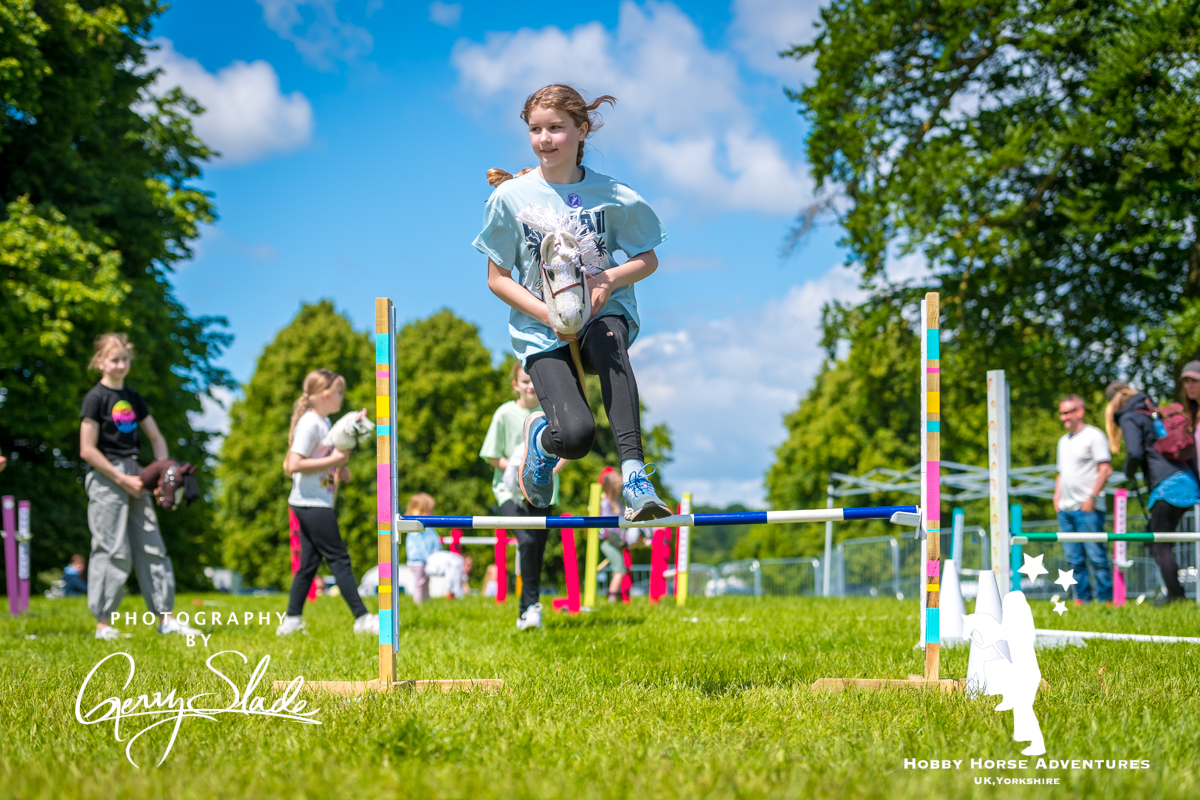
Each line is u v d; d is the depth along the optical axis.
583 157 3.94
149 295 19.05
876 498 34.16
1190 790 2.22
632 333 3.86
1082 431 9.03
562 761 2.48
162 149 21.69
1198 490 8.11
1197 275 15.70
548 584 32.62
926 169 16.33
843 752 2.59
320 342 34.72
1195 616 6.67
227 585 34.84
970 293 17.61
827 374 36.38
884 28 16.89
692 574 20.00
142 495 6.68
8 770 2.41
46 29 16.39
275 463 32.91
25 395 17.16
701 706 3.29
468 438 32.94
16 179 17.66
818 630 6.24
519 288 3.74
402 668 4.57
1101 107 15.51
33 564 19.67
